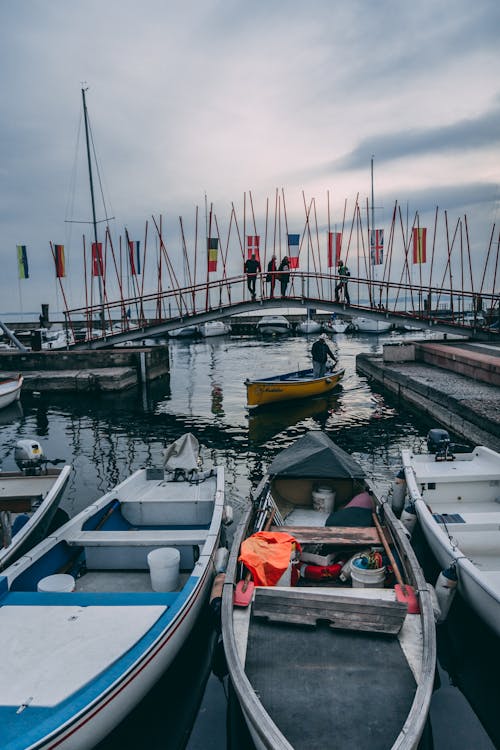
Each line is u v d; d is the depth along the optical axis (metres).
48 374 25.97
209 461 14.41
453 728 5.09
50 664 4.75
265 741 4.04
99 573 7.49
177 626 5.65
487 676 5.84
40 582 6.41
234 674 4.70
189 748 5.02
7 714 4.22
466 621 6.84
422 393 18.78
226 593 5.91
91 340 29.00
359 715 4.38
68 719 4.16
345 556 7.41
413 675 4.79
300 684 4.70
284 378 22.92
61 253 32.94
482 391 17.00
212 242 35.03
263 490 8.88
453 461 10.30
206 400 23.61
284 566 6.42
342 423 18.27
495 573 6.30
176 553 6.82
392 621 5.35
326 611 5.53
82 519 7.87
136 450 15.76
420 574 6.15
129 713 5.07
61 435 17.72
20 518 8.58
